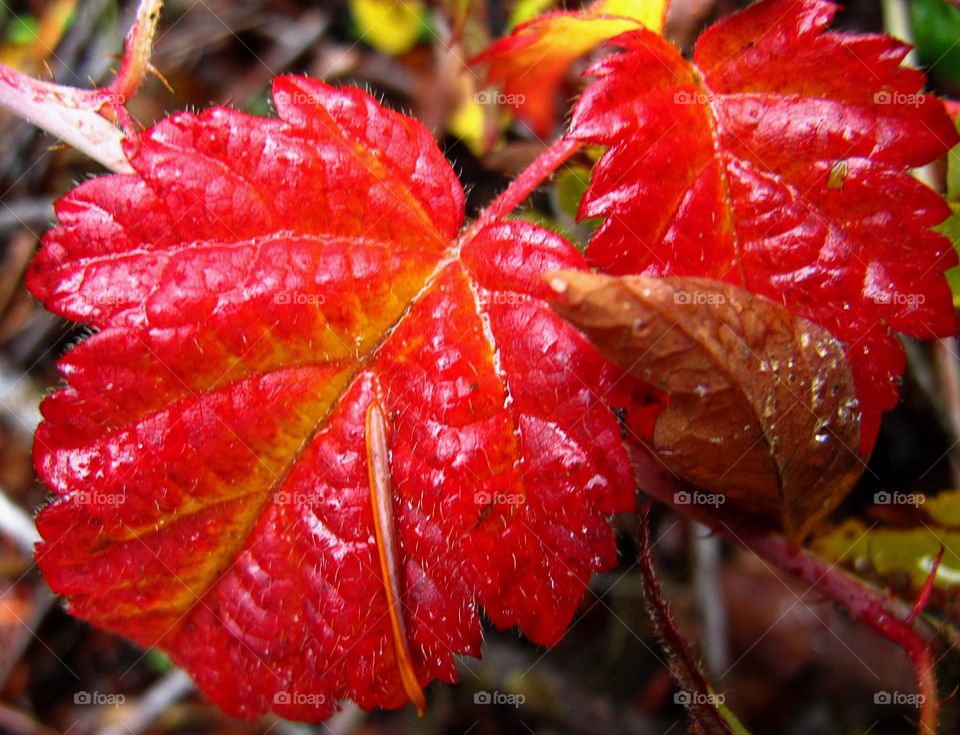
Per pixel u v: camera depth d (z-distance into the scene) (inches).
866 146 3.7
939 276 3.7
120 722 6.6
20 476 7.2
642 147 3.7
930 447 6.2
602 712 6.3
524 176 3.7
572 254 3.6
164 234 3.6
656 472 4.1
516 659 6.5
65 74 7.4
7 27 7.6
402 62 7.0
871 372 3.7
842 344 3.7
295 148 3.7
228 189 3.6
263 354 3.7
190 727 6.8
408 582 3.6
